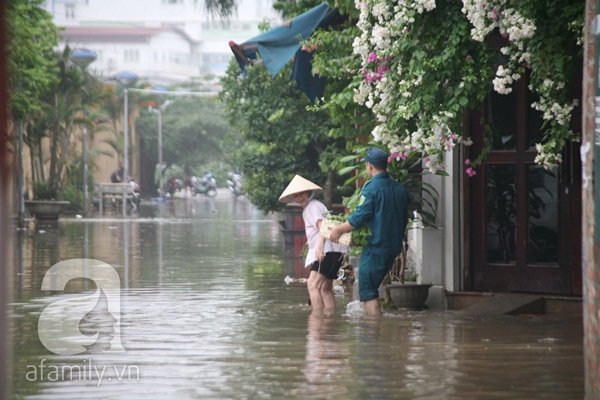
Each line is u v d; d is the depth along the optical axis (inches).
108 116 5679.1
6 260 382.3
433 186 1059.3
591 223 538.6
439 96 911.0
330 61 1212.5
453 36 888.3
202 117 7185.0
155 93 6870.1
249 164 2370.8
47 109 3585.1
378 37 917.8
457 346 776.3
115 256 1878.7
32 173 3678.6
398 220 967.6
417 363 698.2
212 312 1030.4
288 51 1280.8
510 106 1035.9
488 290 1052.5
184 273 1533.0
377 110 944.9
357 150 1069.8
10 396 591.2
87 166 4114.2
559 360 710.5
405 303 1036.5
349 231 964.6
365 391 603.2
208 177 6747.1
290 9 1715.1
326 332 863.1
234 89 2175.2
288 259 1822.1
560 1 846.5
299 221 2226.9
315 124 2114.9
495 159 1040.8
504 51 874.1
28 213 3693.4
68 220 3435.0
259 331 872.9
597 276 534.9
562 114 865.5
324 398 584.7
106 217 3740.2
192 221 3417.8
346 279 1307.8
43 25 3289.9
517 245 1038.4
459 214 1056.2
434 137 904.9
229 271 1576.0
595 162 537.3
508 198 1042.1
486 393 597.6
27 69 2785.4
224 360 715.4
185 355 738.8
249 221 3430.1
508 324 908.6
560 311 1000.2
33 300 1148.5
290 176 2314.2
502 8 854.5
